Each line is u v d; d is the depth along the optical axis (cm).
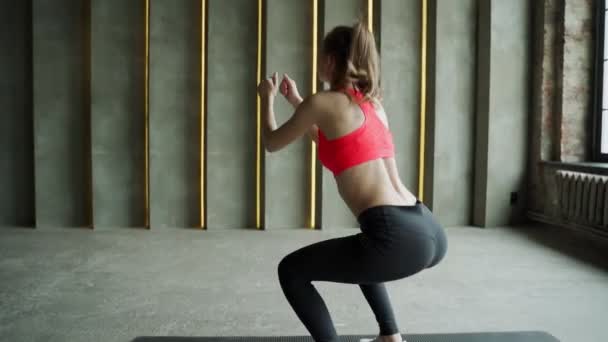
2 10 691
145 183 701
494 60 669
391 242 174
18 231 662
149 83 676
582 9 635
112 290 396
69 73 689
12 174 704
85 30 691
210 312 344
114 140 689
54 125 688
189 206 698
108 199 691
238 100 687
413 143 702
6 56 694
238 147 691
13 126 701
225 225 693
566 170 613
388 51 688
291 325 320
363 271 179
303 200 696
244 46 684
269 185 684
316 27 684
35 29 677
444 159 688
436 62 677
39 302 364
